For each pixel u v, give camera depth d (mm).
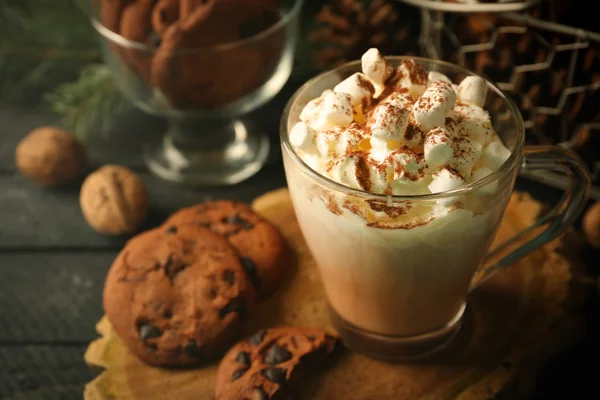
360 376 507
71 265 588
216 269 520
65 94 657
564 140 597
